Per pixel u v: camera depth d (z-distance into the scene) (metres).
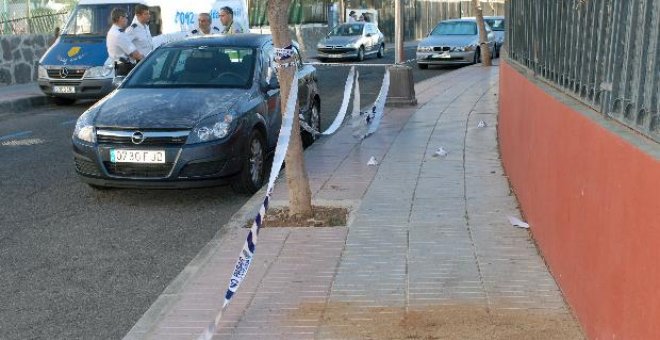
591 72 4.34
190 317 4.60
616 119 3.77
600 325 3.69
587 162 3.99
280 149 5.20
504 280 4.98
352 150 9.74
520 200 6.79
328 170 8.56
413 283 5.00
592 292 3.87
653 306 2.90
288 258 5.57
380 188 7.65
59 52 16.22
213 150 7.44
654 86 3.25
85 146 7.59
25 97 16.25
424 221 6.42
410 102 13.79
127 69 13.61
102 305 5.10
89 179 7.67
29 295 5.29
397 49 14.18
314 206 6.91
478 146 9.94
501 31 28.52
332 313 4.56
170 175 7.39
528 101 6.36
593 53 4.32
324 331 4.30
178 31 18.14
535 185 5.80
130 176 7.50
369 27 32.62
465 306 4.57
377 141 10.38
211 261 5.58
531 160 6.06
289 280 5.13
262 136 8.31
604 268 3.61
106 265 5.92
